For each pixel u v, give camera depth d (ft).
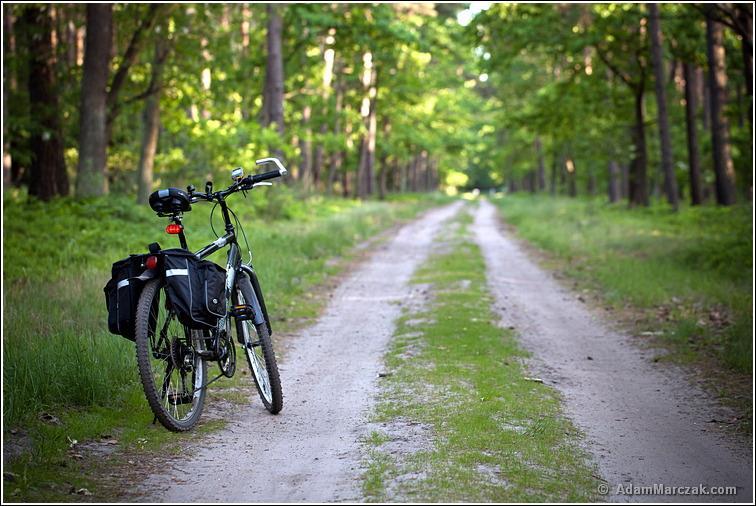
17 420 18.97
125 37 82.89
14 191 75.97
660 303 42.57
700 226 86.94
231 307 20.89
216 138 87.25
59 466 16.81
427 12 125.70
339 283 51.06
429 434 19.36
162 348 19.57
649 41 112.16
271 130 94.84
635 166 136.05
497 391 23.63
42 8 73.31
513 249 79.00
